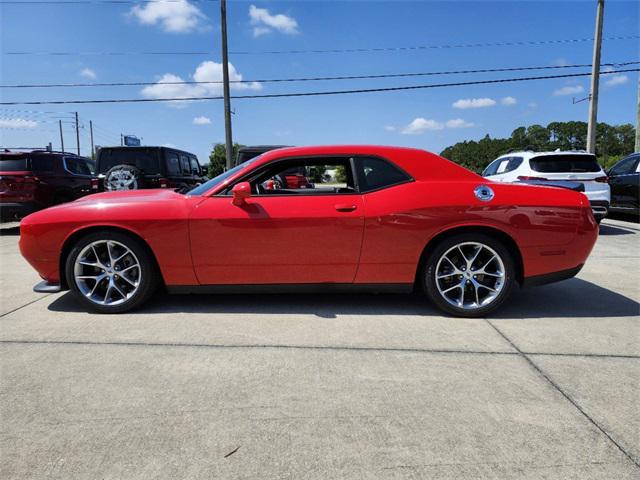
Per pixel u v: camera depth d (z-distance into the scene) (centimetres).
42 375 278
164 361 298
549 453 206
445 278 386
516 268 390
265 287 389
